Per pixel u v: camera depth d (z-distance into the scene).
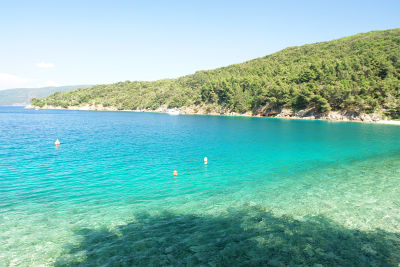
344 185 16.83
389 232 10.52
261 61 189.62
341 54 127.94
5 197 14.31
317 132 52.47
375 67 96.75
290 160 25.02
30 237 10.03
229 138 42.56
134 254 8.88
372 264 8.29
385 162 23.89
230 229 10.77
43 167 21.33
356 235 10.25
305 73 111.12
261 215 12.20
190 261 8.45
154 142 37.41
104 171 20.28
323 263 8.32
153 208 13.04
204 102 163.88
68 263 8.38
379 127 64.44
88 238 10.00
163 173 19.84
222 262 8.38
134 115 139.38
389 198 14.38
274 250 9.11
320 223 11.32
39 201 13.81
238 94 135.12
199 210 12.80
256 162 24.05
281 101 112.38
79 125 69.25
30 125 66.81
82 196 14.66
